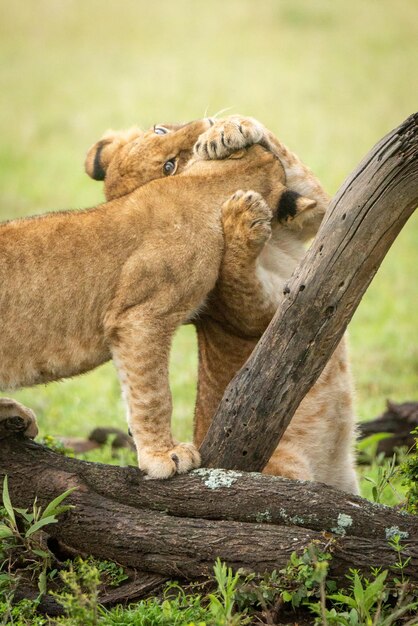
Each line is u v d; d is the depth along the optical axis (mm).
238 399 9086
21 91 43344
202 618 8164
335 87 41969
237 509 8836
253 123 10102
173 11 55281
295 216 10031
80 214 9570
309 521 8648
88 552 9094
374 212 8570
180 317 9305
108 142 11461
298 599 8219
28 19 54219
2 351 9203
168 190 9625
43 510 9195
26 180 33625
